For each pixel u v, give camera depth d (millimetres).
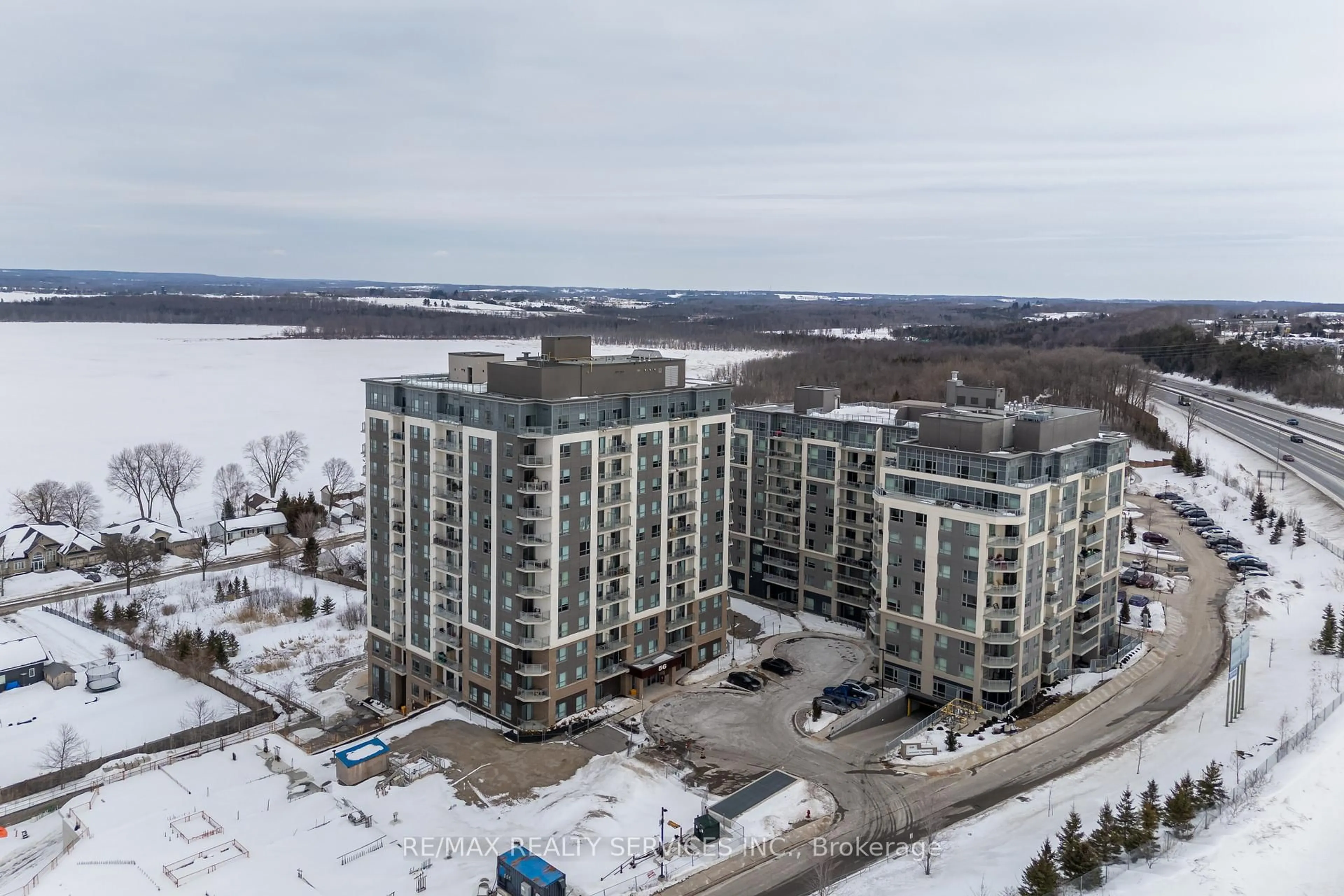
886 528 108188
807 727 101812
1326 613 117188
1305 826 74312
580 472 101438
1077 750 94062
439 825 84625
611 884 74500
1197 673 111562
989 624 100250
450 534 107750
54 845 86688
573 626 103062
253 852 80062
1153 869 69062
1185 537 174000
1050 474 103688
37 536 172500
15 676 124125
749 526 145875
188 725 112188
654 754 96188
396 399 112500
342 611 151125
